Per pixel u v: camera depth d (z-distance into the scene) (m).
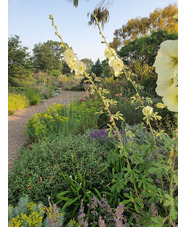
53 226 1.21
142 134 2.43
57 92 12.38
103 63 14.45
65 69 32.22
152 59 7.96
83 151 2.10
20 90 9.80
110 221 1.39
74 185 1.63
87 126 3.84
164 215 1.40
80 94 11.12
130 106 4.15
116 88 6.68
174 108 0.54
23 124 4.96
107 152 2.15
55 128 3.65
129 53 8.80
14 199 1.62
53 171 1.77
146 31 13.24
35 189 1.68
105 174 1.81
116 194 1.61
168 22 11.59
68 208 1.67
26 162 1.96
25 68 14.61
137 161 1.22
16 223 1.20
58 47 34.03
